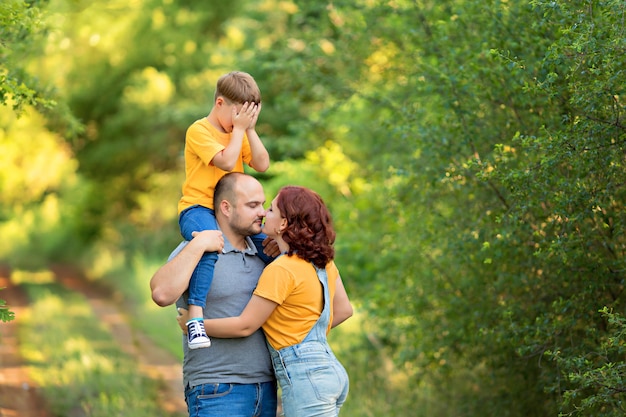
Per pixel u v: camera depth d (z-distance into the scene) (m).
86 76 29.55
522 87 7.85
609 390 6.82
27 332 17.48
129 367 14.33
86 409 11.41
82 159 33.31
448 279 9.91
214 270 6.07
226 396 6.01
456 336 9.58
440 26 9.52
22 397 11.88
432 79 9.70
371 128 14.13
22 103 8.42
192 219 6.22
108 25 28.41
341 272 13.81
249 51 20.94
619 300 7.98
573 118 7.75
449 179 9.17
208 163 6.20
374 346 13.38
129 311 22.83
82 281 32.59
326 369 5.93
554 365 8.57
